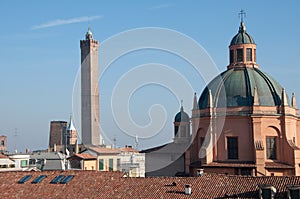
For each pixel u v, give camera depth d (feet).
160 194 207.51
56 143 608.19
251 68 324.80
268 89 308.60
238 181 210.18
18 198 219.00
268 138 300.20
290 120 304.09
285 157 297.12
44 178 238.68
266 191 191.62
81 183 227.81
